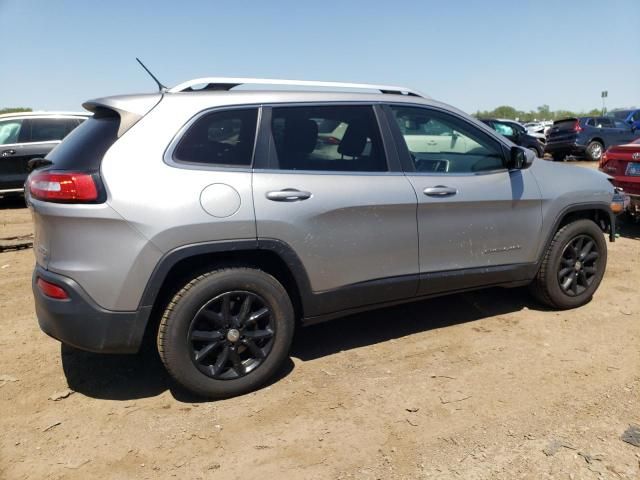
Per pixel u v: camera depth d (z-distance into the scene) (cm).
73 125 1054
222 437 288
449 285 391
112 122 310
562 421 297
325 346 396
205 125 313
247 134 322
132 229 287
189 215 295
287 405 318
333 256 339
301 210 324
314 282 337
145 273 291
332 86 366
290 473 260
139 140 299
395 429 293
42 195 293
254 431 293
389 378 348
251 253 323
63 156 310
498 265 409
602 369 356
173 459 271
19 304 483
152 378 351
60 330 298
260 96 331
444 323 435
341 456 272
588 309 461
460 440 282
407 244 365
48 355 383
